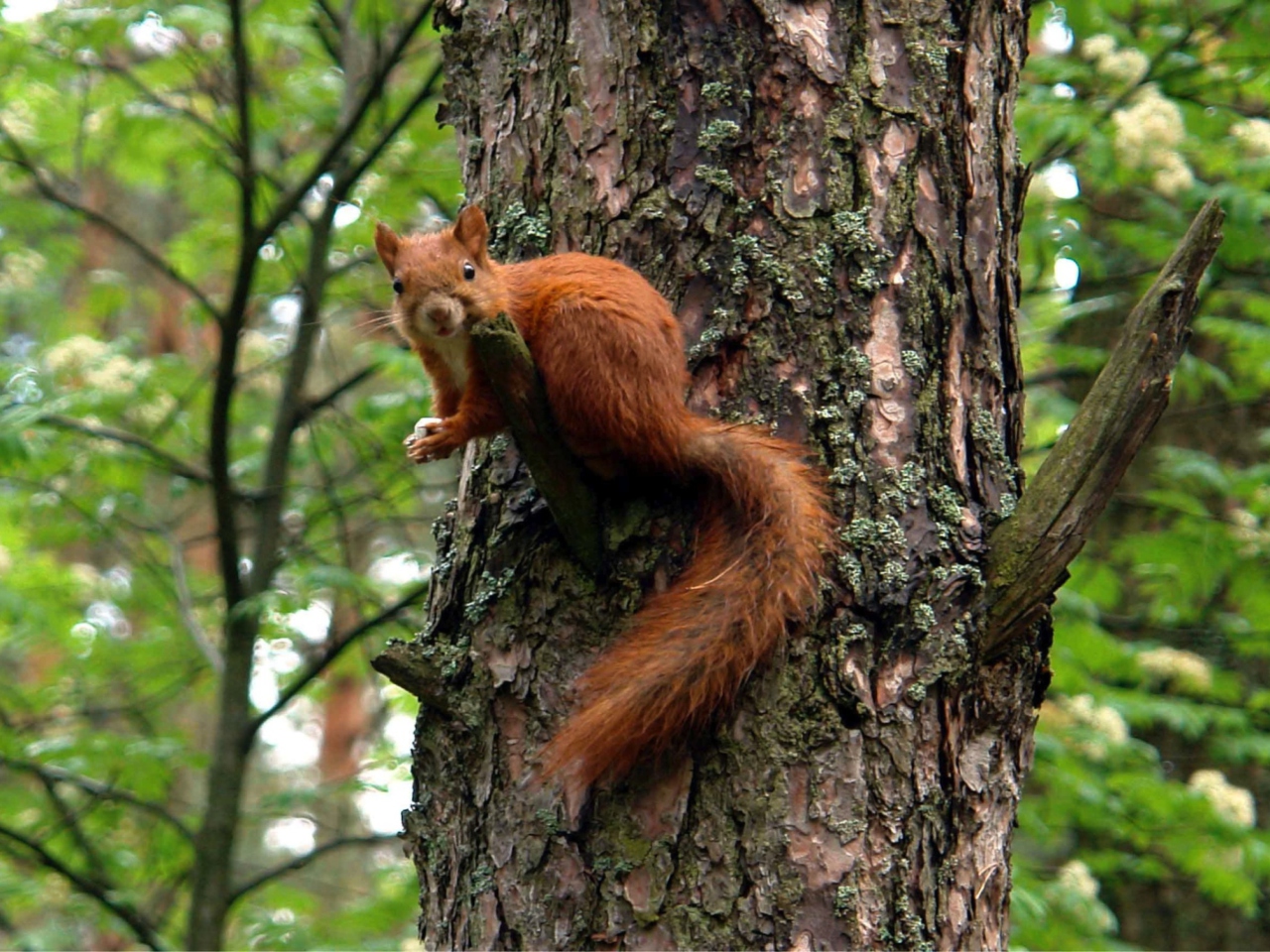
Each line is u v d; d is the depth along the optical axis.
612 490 6.75
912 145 6.97
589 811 6.24
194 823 15.45
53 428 13.94
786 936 5.89
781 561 6.30
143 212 26.62
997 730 6.52
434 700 6.70
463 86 7.82
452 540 7.20
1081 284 14.47
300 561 15.32
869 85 7.00
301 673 15.24
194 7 14.20
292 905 16.02
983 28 7.32
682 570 6.53
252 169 13.59
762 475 6.48
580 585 6.62
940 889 6.14
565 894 6.17
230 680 13.77
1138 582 15.98
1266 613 14.21
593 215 7.16
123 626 20.88
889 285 6.80
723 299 6.80
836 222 6.82
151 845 15.48
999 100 7.39
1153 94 13.02
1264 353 14.20
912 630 6.34
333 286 16.42
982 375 6.93
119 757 14.82
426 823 6.69
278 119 16.02
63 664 16.83
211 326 24.80
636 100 7.13
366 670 16.58
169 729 18.44
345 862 25.38
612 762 6.14
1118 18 14.95
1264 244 13.70
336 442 18.31
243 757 13.69
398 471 15.01
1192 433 15.97
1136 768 13.73
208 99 16.38
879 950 5.93
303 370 14.70
